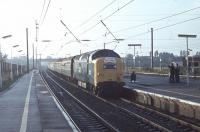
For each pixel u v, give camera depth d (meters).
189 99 29.02
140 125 21.73
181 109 25.39
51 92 41.38
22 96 36.31
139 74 76.25
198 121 22.70
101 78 37.53
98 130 19.86
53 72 107.38
